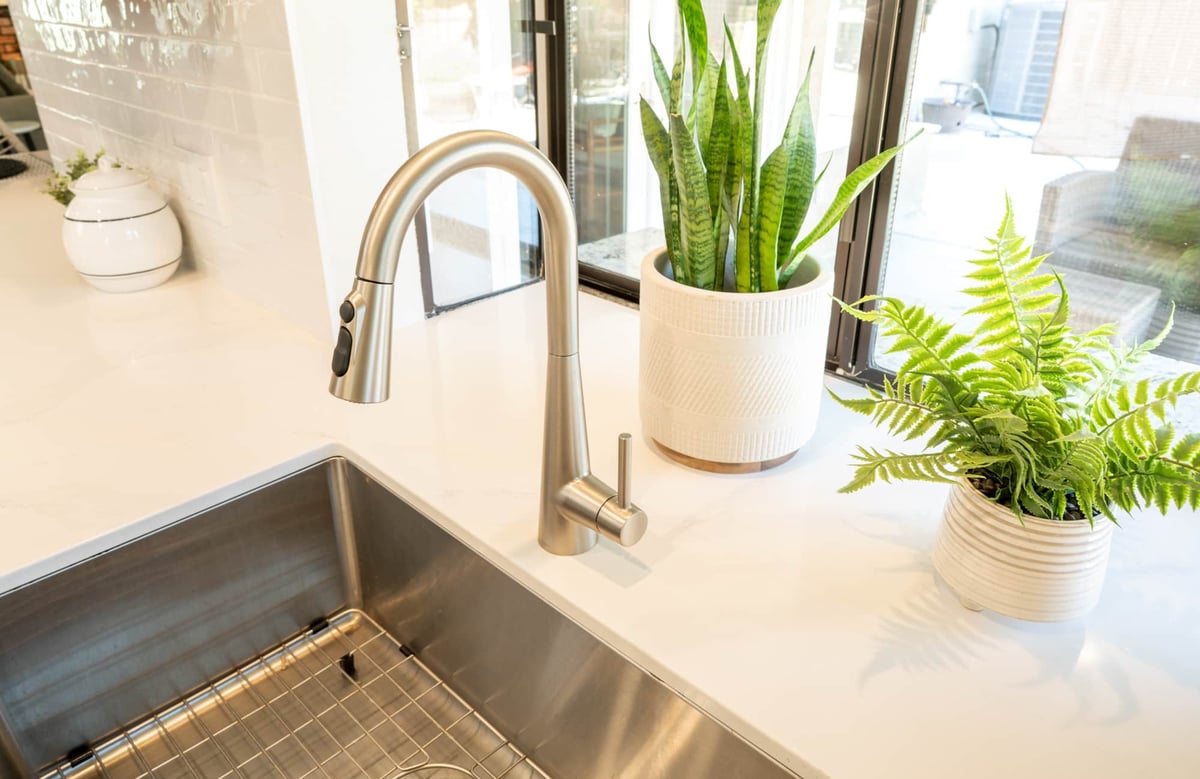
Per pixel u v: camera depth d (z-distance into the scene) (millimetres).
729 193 894
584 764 832
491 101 1315
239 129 1230
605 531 760
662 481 937
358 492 1016
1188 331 842
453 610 930
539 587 789
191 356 1228
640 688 726
